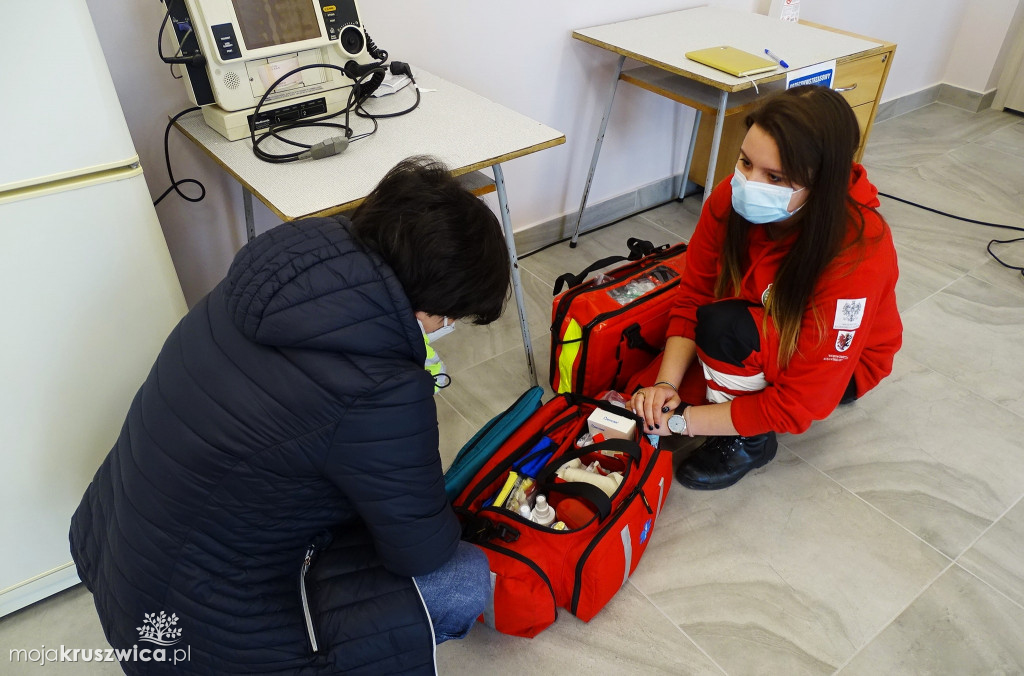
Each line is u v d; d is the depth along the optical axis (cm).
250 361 93
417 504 101
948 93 377
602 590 138
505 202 171
